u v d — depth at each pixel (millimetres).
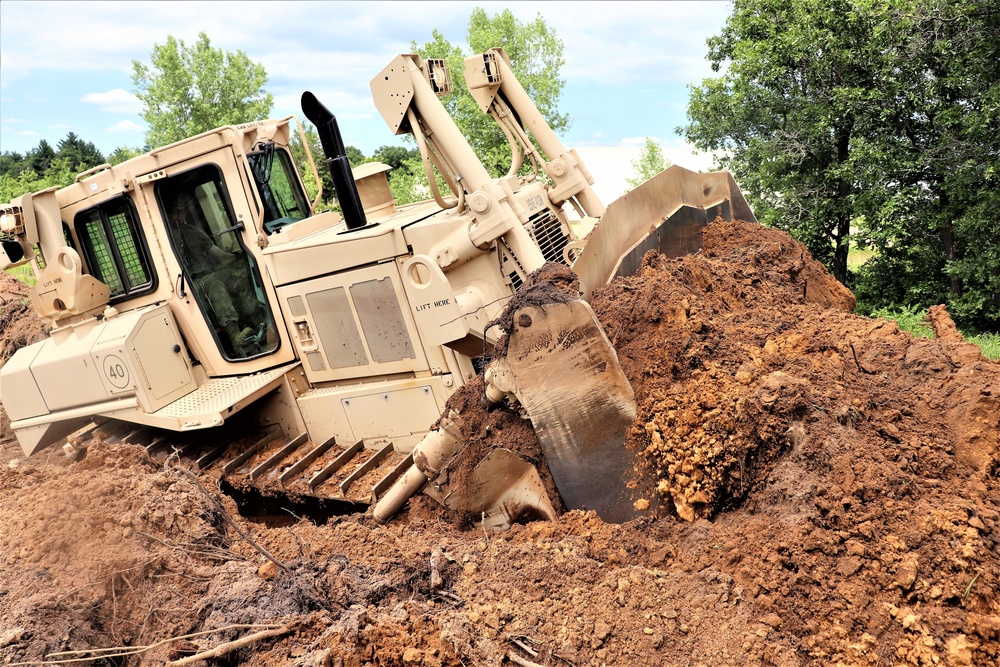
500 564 3438
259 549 3705
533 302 3549
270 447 5469
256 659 3105
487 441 3930
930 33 12078
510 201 4793
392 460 5012
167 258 5492
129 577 3711
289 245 5102
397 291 4766
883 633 2693
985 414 3150
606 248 4254
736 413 3377
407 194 17703
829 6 12516
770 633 2803
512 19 17203
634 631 2918
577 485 3654
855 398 3359
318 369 5297
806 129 13211
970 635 2600
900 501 2938
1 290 9883
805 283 5031
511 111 5852
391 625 3055
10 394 5746
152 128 20969
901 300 13391
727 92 14312
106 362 5227
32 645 3309
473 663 2879
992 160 11734
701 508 3406
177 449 5074
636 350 3682
